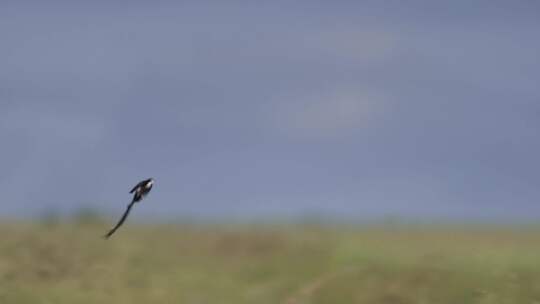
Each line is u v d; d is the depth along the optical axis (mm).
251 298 99250
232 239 121625
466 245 119375
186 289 100812
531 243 131125
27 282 97938
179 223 144125
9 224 130500
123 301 96188
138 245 114875
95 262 104312
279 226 142625
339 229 145125
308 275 103062
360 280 98750
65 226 129250
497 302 92375
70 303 94688
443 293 94562
